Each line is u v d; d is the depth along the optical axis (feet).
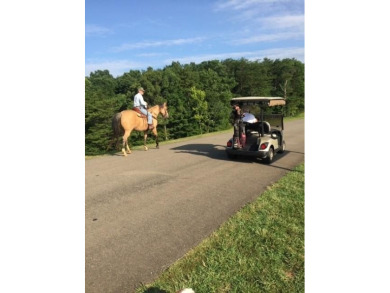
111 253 11.46
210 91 156.35
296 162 28.81
